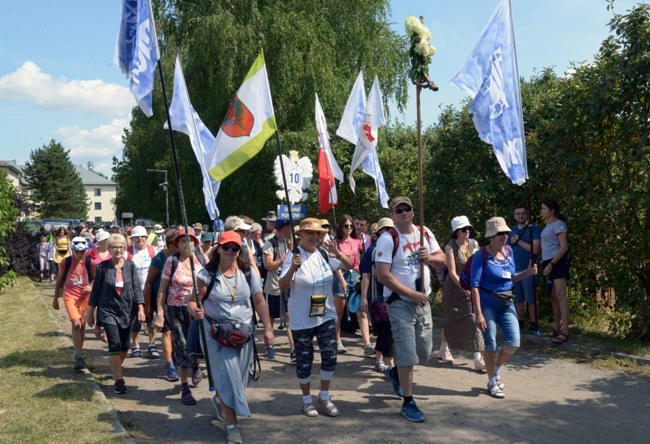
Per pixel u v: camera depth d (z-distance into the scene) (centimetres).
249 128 588
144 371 762
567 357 759
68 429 513
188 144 2619
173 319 627
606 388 630
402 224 563
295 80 2267
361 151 913
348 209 1872
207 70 2297
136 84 577
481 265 604
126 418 566
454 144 1114
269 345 526
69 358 804
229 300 501
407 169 1567
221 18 2214
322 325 566
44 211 8512
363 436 507
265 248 842
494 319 608
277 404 603
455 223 697
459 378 684
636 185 802
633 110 776
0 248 1539
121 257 672
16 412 562
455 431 514
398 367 549
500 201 1037
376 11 2669
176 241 652
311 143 2180
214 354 493
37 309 1285
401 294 540
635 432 507
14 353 833
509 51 722
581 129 859
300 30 2284
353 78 2614
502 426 525
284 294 816
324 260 580
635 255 795
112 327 652
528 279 888
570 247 909
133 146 3431
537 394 615
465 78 704
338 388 656
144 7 577
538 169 949
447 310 699
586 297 952
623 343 793
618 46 798
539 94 1051
